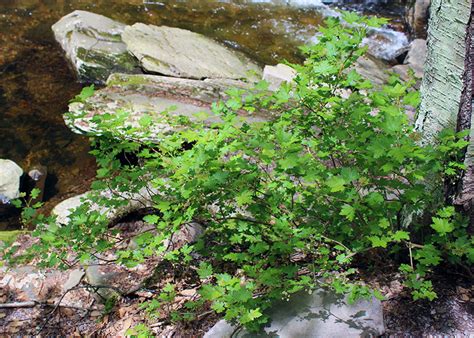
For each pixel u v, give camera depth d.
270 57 7.66
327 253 2.99
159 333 3.24
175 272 3.64
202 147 2.95
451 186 3.09
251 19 8.60
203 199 3.04
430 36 2.98
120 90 5.88
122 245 3.96
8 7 8.63
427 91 3.10
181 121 3.54
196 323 3.25
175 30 7.51
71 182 5.43
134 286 3.61
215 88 6.02
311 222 3.15
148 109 5.53
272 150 2.77
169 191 3.14
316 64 3.12
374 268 3.31
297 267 2.97
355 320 2.96
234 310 2.65
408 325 2.98
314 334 2.91
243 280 3.41
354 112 2.80
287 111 3.32
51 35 7.90
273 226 3.06
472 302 3.06
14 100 6.55
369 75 6.58
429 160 2.69
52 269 3.83
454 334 2.90
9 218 4.95
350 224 3.10
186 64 6.79
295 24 8.52
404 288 3.17
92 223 3.12
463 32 2.78
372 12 8.80
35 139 5.96
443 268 3.26
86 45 7.08
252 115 5.32
